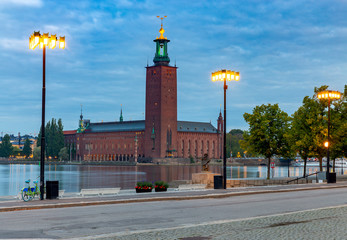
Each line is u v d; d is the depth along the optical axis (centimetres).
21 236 1862
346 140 6950
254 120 7762
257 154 7969
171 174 16138
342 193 4131
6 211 2773
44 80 3562
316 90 7312
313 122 7144
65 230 2016
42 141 3475
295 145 7300
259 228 2027
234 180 5688
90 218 2403
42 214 2592
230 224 2145
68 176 14875
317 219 2308
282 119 7769
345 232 1920
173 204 3144
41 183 3409
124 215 2525
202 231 1950
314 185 5122
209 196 3703
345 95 7294
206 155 5725
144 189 4859
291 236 1825
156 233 1906
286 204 3103
